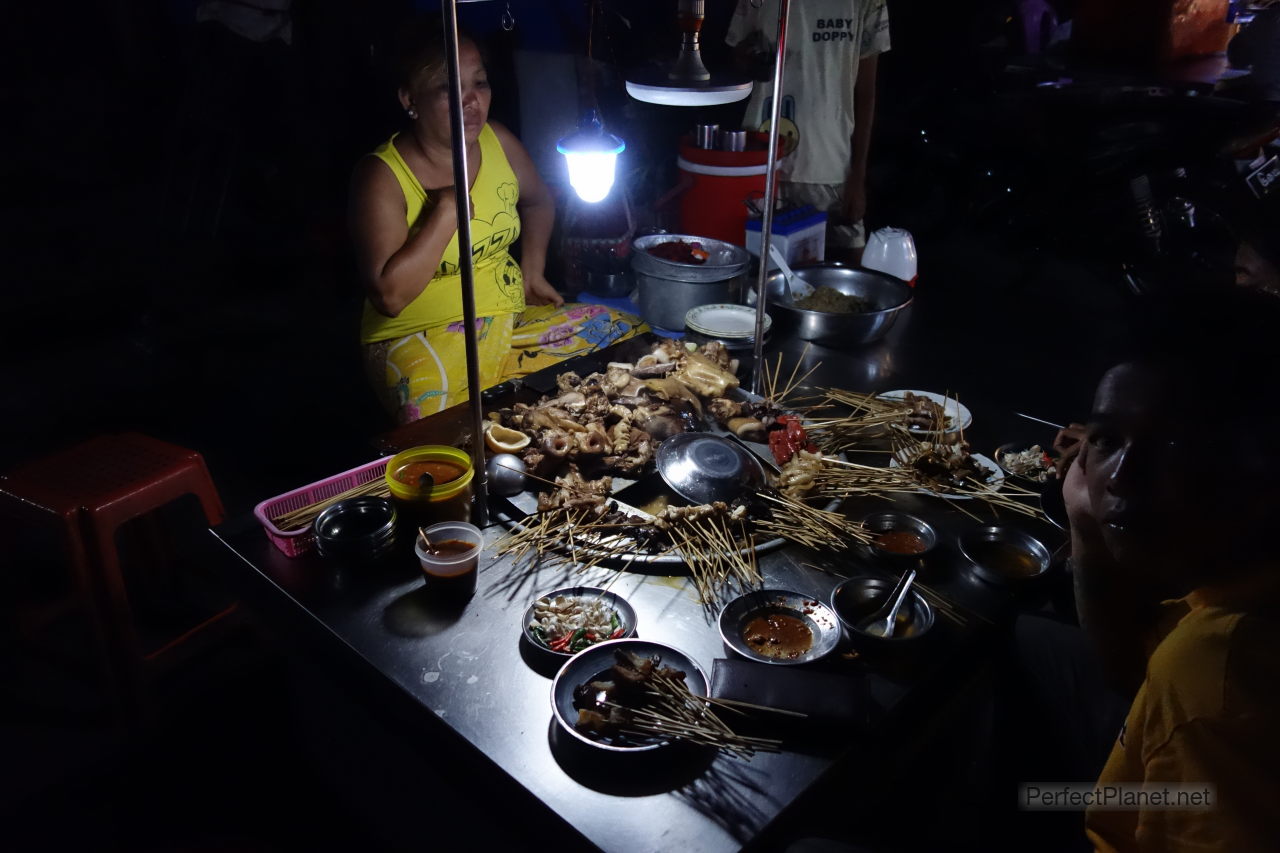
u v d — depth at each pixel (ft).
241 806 9.52
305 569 7.82
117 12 22.41
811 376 11.62
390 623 7.22
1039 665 7.57
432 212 11.94
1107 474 4.88
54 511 9.45
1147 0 25.25
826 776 5.91
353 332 19.54
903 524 8.46
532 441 9.39
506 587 7.66
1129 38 26.00
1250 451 4.32
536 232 14.82
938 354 17.12
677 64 8.38
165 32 22.56
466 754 6.19
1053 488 8.72
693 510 8.13
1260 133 15.42
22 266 20.86
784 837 5.74
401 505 8.04
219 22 18.01
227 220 21.70
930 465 9.16
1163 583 5.90
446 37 6.25
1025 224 23.89
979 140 24.62
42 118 23.95
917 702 6.75
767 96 17.60
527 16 16.11
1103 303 20.52
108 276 20.79
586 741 5.82
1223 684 4.17
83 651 11.25
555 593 7.41
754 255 13.52
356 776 8.59
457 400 12.67
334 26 19.48
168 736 10.27
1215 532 4.52
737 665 6.43
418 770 7.32
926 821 8.18
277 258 21.40
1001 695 7.84
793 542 8.32
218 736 10.32
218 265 20.80
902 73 26.17
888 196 25.54
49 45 23.44
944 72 26.03
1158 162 22.30
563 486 8.57
